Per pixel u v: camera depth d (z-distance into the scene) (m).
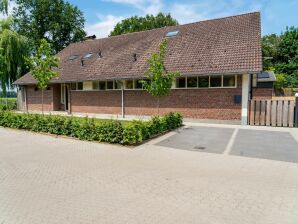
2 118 14.05
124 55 19.36
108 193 4.95
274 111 13.34
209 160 7.18
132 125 9.41
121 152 8.12
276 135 10.84
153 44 19.12
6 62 25.62
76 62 21.84
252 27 16.22
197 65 14.95
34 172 6.20
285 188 5.14
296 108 12.88
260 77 21.17
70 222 3.89
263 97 20.62
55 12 35.22
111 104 18.36
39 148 8.72
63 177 5.84
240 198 4.69
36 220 3.96
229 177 5.78
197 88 14.99
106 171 6.24
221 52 15.16
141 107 17.02
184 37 18.23
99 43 23.91
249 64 13.43
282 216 4.05
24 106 24.77
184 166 6.62
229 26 17.33
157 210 4.26
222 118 14.40
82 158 7.43
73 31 37.50
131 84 17.31
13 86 26.88
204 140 9.91
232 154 7.84
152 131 10.50
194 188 5.16
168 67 15.73
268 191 5.00
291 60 44.03
